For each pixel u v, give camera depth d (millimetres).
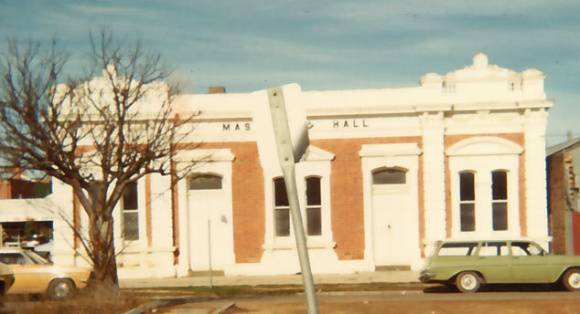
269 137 5199
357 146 29594
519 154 29375
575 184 31734
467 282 22719
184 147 24469
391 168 29734
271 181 29562
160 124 24438
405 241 29562
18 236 40719
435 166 29375
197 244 29734
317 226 29797
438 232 29297
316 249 29469
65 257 29141
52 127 19984
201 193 29891
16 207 40562
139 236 29672
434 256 23125
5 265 19859
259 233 29594
